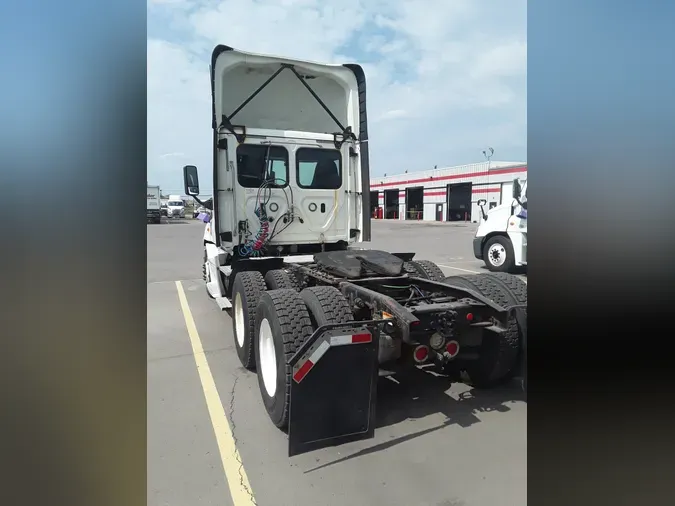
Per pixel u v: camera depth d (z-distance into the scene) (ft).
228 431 10.60
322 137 18.58
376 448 9.82
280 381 10.24
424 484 8.59
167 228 103.76
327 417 9.66
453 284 13.35
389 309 10.29
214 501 8.12
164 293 27.71
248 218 17.47
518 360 12.14
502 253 32.55
